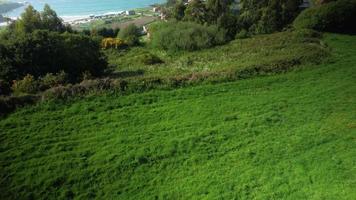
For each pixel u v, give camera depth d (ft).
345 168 81.66
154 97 108.99
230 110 104.12
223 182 77.56
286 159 84.74
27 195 72.79
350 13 185.26
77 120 96.02
